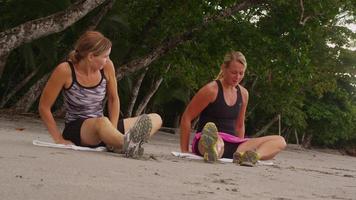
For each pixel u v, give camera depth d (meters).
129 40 21.23
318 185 6.40
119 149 7.34
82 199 3.71
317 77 30.58
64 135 7.65
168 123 37.41
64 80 7.41
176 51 19.84
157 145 12.55
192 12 18.48
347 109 40.75
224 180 5.70
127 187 4.45
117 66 21.61
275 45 18.97
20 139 8.69
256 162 7.93
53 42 21.89
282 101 32.78
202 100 8.38
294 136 43.31
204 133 7.75
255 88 32.94
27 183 4.10
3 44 14.74
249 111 35.00
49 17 15.11
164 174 5.62
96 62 7.32
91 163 5.80
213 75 20.81
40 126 14.64
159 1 19.52
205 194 4.54
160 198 4.10
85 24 21.16
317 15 18.94
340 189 6.21
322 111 38.72
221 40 19.00
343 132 40.62
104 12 20.28
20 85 24.05
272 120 37.09
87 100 7.50
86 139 7.46
